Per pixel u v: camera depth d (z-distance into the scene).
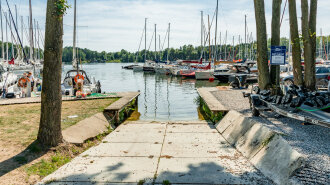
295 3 11.27
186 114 13.45
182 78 41.16
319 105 6.72
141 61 146.75
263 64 10.82
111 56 193.12
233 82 19.50
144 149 6.63
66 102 12.66
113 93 15.86
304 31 11.11
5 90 15.02
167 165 5.45
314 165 4.45
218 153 6.21
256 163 5.30
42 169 5.18
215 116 9.98
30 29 33.06
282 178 4.39
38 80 21.86
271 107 8.36
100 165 5.50
